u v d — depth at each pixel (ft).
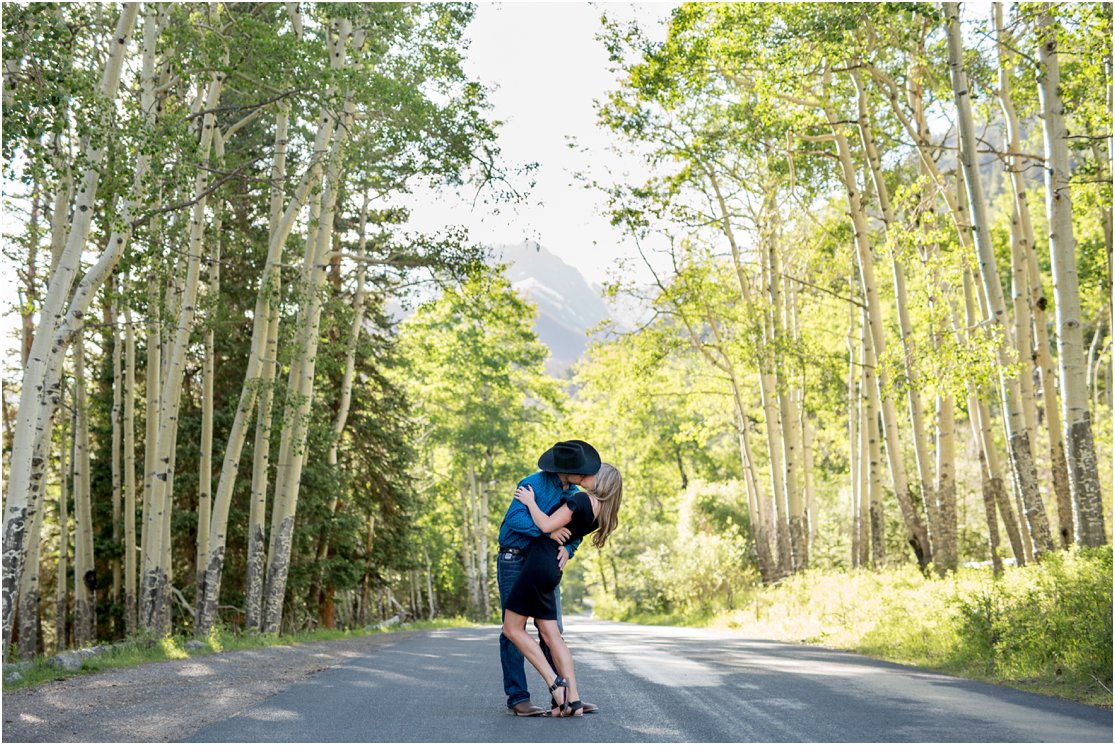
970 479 122.72
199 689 27.84
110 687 28.91
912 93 63.26
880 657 39.68
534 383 140.87
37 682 30.91
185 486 86.84
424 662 39.22
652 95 60.34
